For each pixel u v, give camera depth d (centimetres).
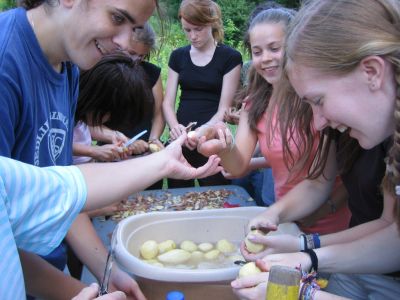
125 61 177
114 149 216
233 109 283
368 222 131
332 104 95
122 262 122
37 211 78
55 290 110
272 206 153
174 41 771
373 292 132
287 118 150
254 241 126
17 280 70
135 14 98
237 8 1121
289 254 119
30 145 105
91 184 90
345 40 90
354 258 118
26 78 99
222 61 309
